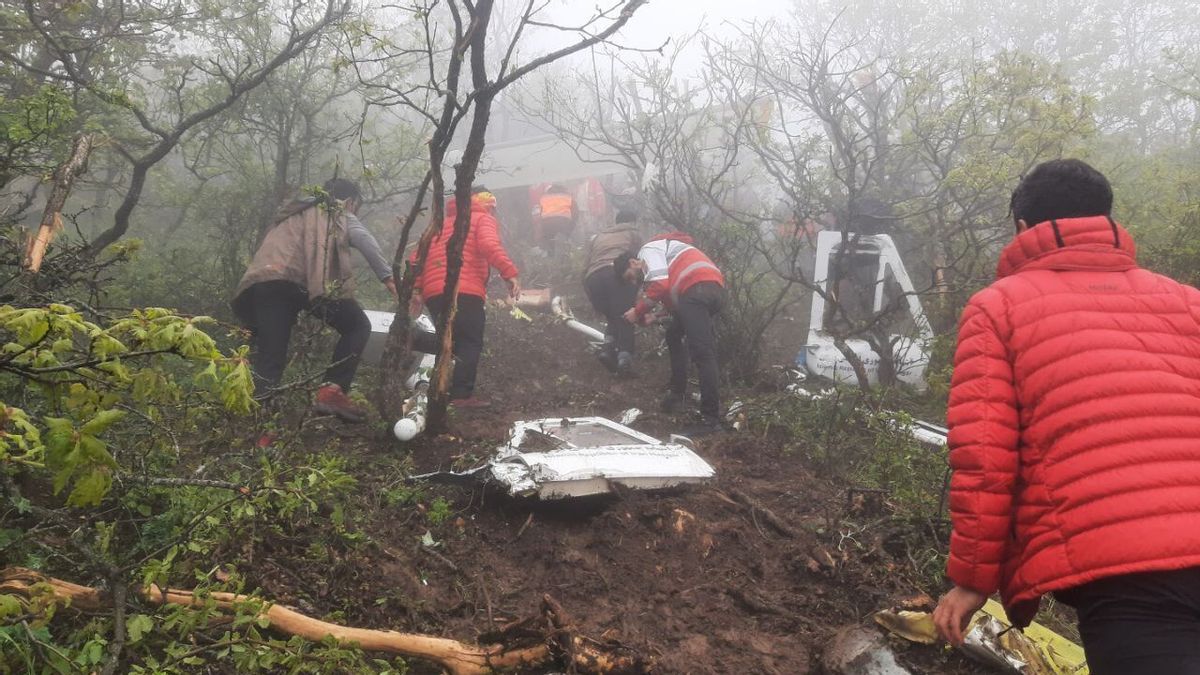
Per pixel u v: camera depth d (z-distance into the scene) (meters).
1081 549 1.52
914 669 2.39
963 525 1.68
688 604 2.96
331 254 4.30
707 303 5.08
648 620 2.84
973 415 1.69
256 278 4.17
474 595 2.91
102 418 1.64
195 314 5.36
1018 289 1.75
